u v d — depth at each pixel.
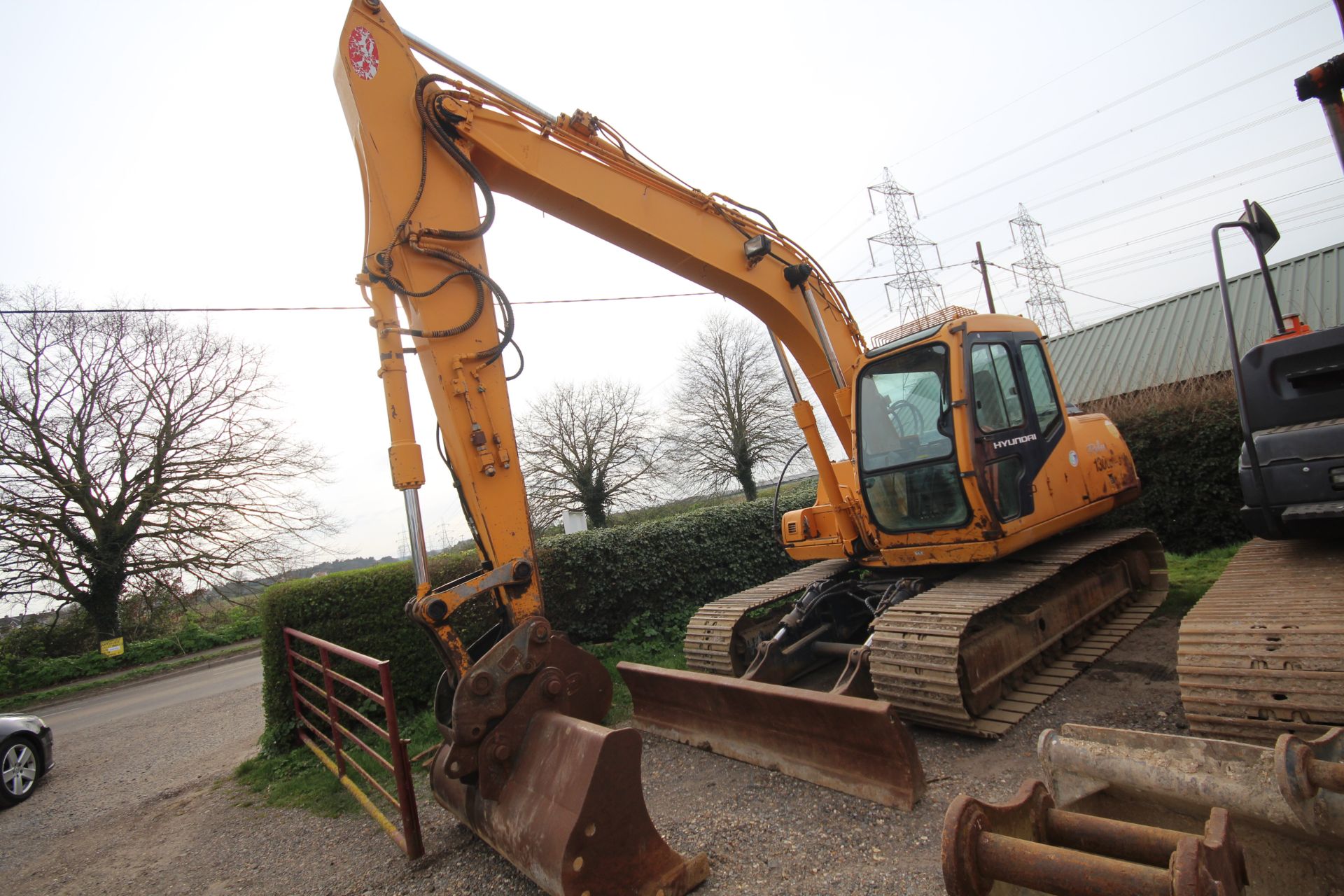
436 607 3.46
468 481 3.69
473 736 3.24
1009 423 5.21
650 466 29.20
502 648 3.39
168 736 9.07
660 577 9.09
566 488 28.41
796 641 5.75
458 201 3.94
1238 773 2.00
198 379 19.34
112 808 6.07
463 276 3.84
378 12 3.88
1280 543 4.70
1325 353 3.84
